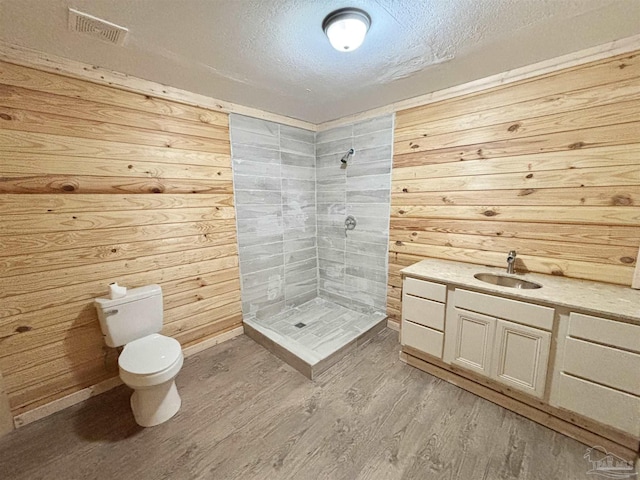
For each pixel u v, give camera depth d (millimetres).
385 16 1305
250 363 2291
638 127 1541
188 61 1720
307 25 1371
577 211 1767
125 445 1547
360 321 2799
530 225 1943
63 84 1684
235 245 2652
